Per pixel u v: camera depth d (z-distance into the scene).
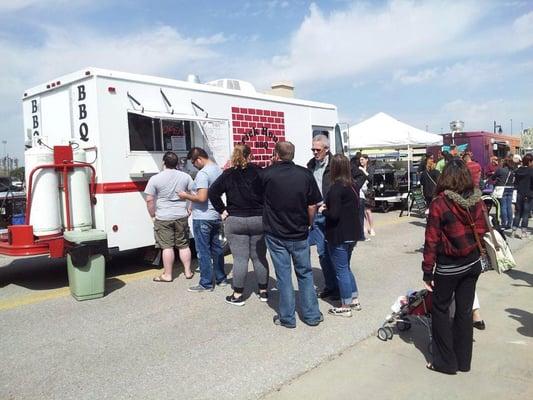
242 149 5.58
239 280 5.77
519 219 10.30
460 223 3.83
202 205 6.40
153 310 5.75
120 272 7.75
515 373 3.94
